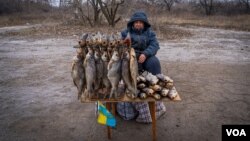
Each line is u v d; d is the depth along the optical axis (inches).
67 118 165.5
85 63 117.8
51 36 543.5
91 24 678.5
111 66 116.3
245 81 235.0
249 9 1454.2
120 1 658.8
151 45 161.0
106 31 582.6
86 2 703.7
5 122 160.2
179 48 410.3
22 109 178.1
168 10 1582.2
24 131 150.6
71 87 220.5
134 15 161.9
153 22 693.3
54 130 151.6
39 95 202.8
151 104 131.5
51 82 233.8
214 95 201.2
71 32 588.4
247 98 195.2
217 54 361.4
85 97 124.7
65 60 319.3
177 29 702.5
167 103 186.1
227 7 1545.3
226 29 771.4
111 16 672.4
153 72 159.0
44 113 172.4
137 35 163.9
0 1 1373.0
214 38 551.2
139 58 153.4
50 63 304.5
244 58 335.0
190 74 257.3
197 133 147.4
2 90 213.6
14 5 1428.4
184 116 167.0
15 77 249.1
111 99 121.8
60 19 1005.8
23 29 689.0
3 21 1023.0
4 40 500.4
